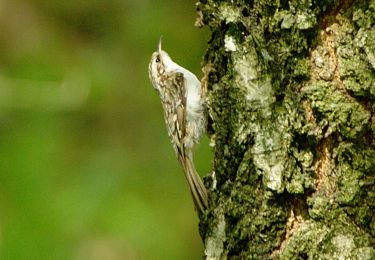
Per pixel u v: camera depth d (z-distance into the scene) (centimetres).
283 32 664
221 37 699
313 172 652
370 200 645
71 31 1280
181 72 897
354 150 646
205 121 809
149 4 1259
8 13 1287
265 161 661
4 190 1134
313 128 652
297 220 656
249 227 670
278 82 665
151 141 1202
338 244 643
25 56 1258
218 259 697
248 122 672
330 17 656
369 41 644
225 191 695
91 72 1238
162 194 1159
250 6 683
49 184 1142
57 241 1107
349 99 648
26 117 1191
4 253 1098
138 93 1228
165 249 1117
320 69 655
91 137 1196
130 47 1248
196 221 1141
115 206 1134
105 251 1110
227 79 690
